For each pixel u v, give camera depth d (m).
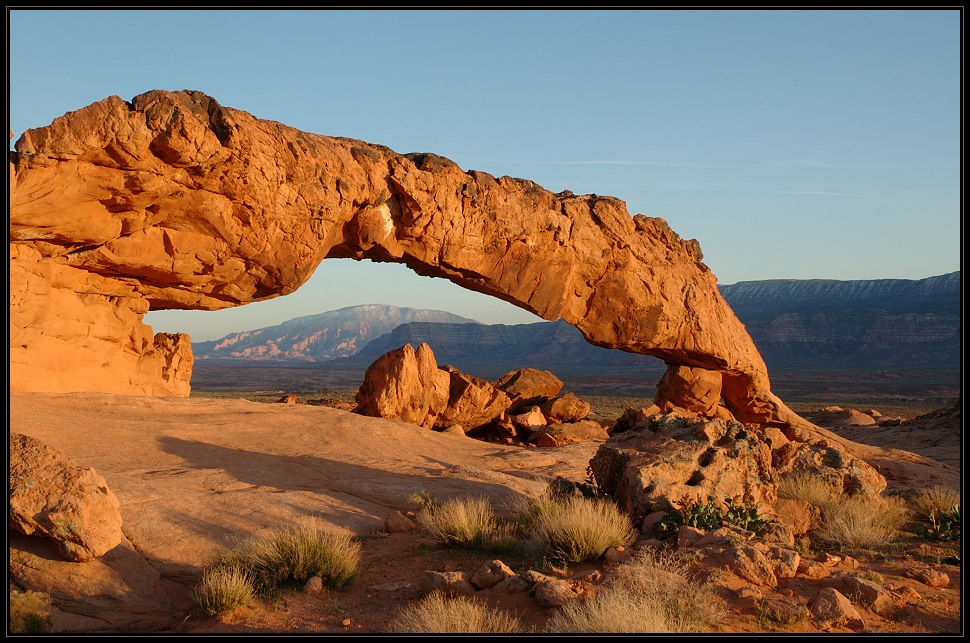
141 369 21.41
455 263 24.12
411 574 9.02
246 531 10.29
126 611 8.36
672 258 29.86
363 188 21.33
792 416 33.47
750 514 10.25
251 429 16.83
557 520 9.86
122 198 17.53
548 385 30.30
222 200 18.95
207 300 21.75
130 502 10.79
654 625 6.23
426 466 15.43
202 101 17.86
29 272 17.03
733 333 31.77
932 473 20.22
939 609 7.36
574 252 26.66
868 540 10.31
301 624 7.38
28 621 7.61
